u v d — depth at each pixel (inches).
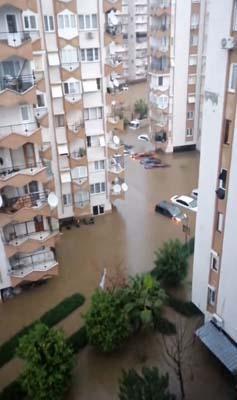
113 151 1507.1
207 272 920.9
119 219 1574.8
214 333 925.8
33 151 1029.2
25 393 872.9
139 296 976.9
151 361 940.6
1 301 1155.3
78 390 880.9
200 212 889.5
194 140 2244.1
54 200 1088.8
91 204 1568.7
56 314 1089.4
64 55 1312.7
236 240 786.8
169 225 1517.0
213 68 741.9
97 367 933.8
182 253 1165.1
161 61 2063.2
